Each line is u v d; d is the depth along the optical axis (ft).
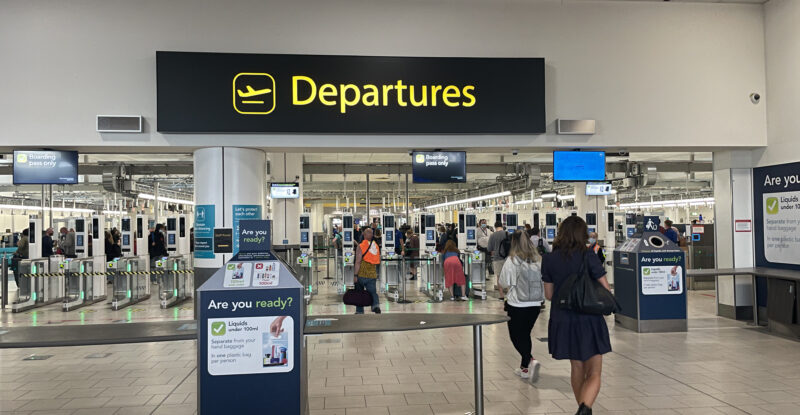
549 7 25.58
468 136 25.17
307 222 38.93
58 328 12.73
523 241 17.17
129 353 21.57
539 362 18.15
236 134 24.20
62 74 23.35
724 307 28.50
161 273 35.22
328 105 24.18
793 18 24.61
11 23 23.22
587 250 12.74
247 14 24.35
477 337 13.39
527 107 24.90
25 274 33.96
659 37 25.94
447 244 36.35
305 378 12.51
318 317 13.78
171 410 14.64
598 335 12.23
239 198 24.31
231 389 11.48
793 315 22.91
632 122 25.71
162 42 23.91
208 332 11.45
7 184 48.67
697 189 83.97
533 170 53.06
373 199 80.48
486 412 14.08
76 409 14.79
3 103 23.06
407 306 34.27
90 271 37.32
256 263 11.81
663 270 24.49
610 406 14.43
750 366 18.51
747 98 26.30
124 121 23.21
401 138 24.93
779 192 25.59
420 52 25.04
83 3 23.56
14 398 15.80
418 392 15.90
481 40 25.29
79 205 72.54
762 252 26.78
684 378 17.07
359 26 24.81
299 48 24.52
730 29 26.32
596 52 25.70
